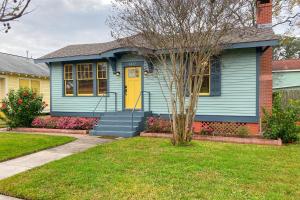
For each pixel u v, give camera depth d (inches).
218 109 487.5
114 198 187.0
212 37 352.8
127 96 562.3
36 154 323.9
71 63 614.2
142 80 546.9
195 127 500.7
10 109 550.0
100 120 514.6
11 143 380.8
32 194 196.7
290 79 990.4
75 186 209.2
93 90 594.6
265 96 494.0
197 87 360.8
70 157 298.8
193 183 211.5
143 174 234.2
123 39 434.0
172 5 332.2
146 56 450.0
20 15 142.9
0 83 807.7
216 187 202.8
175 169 247.0
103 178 225.0
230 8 344.2
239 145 363.6
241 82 471.8
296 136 388.8
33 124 554.6
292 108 403.5
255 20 508.4
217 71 485.4
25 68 916.0
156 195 190.5
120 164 264.7
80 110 606.2
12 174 246.1
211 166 254.7
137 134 470.0
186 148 337.4
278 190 196.7
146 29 369.4
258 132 456.8
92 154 309.3
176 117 361.1
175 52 371.2
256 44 435.8
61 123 532.1
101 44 665.6
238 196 186.1
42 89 964.0
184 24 339.0
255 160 277.6
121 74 565.0
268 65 494.9
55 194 195.6
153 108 536.7
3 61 876.0
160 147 345.1
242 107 471.5
